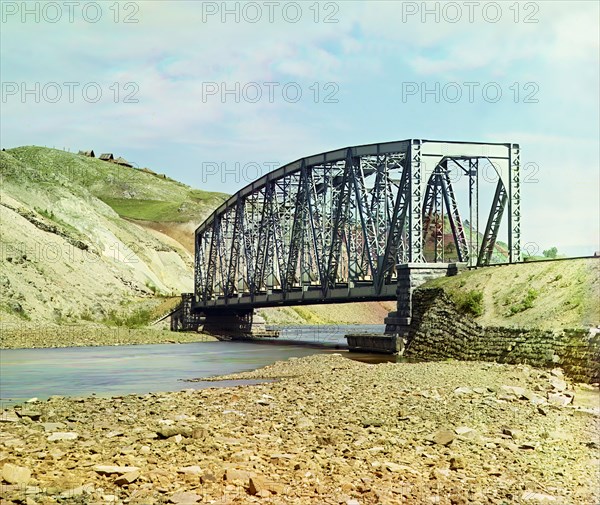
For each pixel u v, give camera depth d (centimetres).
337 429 2316
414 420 2517
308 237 10125
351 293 8425
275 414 2641
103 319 13225
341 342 11812
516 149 7725
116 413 2669
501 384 3728
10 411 2641
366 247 8094
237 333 14712
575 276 5191
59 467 1606
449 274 7050
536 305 5272
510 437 2281
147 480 1514
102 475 1549
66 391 4266
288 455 1820
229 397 3198
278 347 10125
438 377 4094
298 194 9938
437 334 6178
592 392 3684
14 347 9794
